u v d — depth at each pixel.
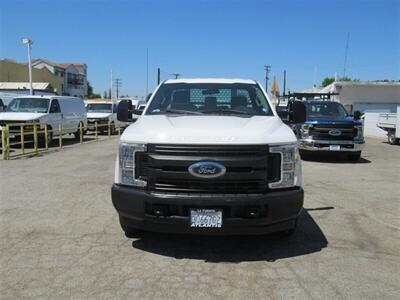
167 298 4.00
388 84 40.09
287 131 5.07
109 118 27.05
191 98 6.25
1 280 4.36
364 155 16.52
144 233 5.80
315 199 8.13
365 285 4.30
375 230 6.16
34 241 5.52
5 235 5.75
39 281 4.34
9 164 12.38
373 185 9.72
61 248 5.27
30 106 18.67
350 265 4.81
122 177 4.92
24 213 6.86
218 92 6.31
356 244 5.53
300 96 22.12
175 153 4.61
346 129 13.83
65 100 20.25
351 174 11.36
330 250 5.29
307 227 6.25
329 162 14.02
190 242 5.51
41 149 16.81
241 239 5.64
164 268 4.69
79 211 6.98
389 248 5.40
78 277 4.43
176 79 6.80
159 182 4.67
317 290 4.18
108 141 21.64
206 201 4.55
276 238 5.69
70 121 20.45
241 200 4.55
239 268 4.71
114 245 5.38
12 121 17.36
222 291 4.15
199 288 4.21
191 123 5.15
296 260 4.95
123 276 4.46
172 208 4.65
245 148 4.59
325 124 13.84
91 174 10.62
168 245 5.40
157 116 5.72
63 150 16.59
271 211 4.64
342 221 6.60
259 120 5.43
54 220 6.46
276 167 4.74
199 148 4.57
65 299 3.96
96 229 6.02
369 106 40.53
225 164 4.55
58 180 9.75
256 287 4.24
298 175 4.92
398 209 7.44
